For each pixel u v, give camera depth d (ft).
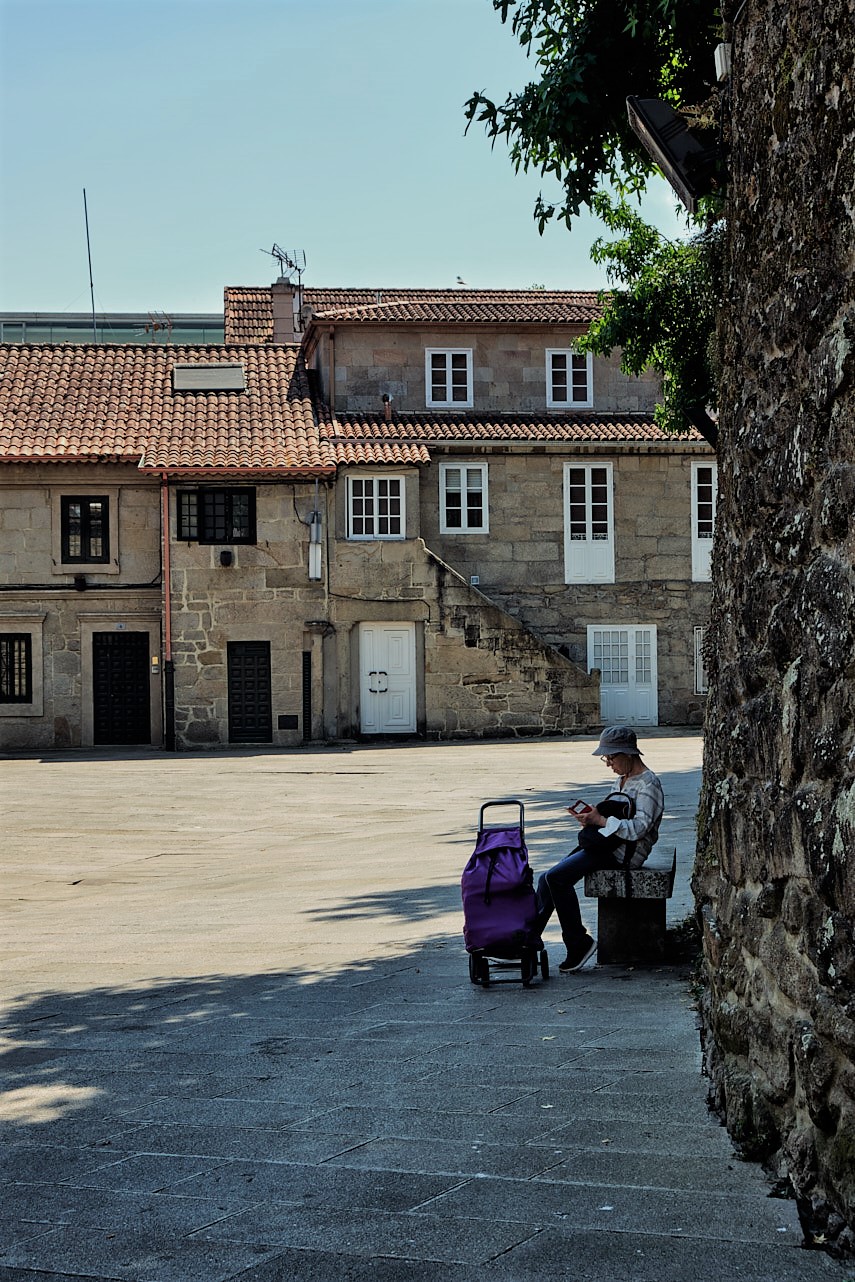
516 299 136.46
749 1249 14.20
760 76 17.90
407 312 122.72
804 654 15.35
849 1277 13.41
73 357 128.47
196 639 114.62
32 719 115.65
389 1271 14.32
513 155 42.83
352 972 32.60
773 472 16.89
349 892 46.83
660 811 31.07
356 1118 20.21
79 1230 16.06
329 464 113.91
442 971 31.96
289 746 114.52
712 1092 19.34
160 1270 14.71
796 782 15.70
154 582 116.06
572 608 120.57
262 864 57.06
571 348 124.26
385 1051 24.44
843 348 14.32
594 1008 26.94
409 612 115.55
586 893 30.78
